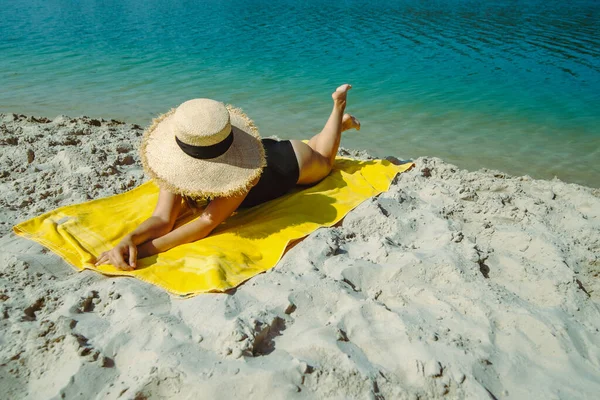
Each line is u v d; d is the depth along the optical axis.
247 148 3.56
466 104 8.98
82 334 2.62
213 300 2.85
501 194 4.40
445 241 3.50
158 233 3.41
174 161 3.39
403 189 4.45
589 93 9.61
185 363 2.37
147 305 2.85
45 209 4.00
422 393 2.36
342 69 11.20
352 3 23.11
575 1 23.33
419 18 18.50
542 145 7.18
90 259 3.24
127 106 8.52
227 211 3.54
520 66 11.62
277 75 10.66
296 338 2.59
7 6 22.08
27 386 2.38
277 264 3.29
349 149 6.63
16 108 8.27
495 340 2.68
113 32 15.51
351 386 2.32
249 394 2.27
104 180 4.58
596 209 4.36
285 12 20.25
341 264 3.22
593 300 3.19
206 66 11.33
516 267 3.29
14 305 2.87
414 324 2.72
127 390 2.28
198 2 23.64
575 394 2.39
